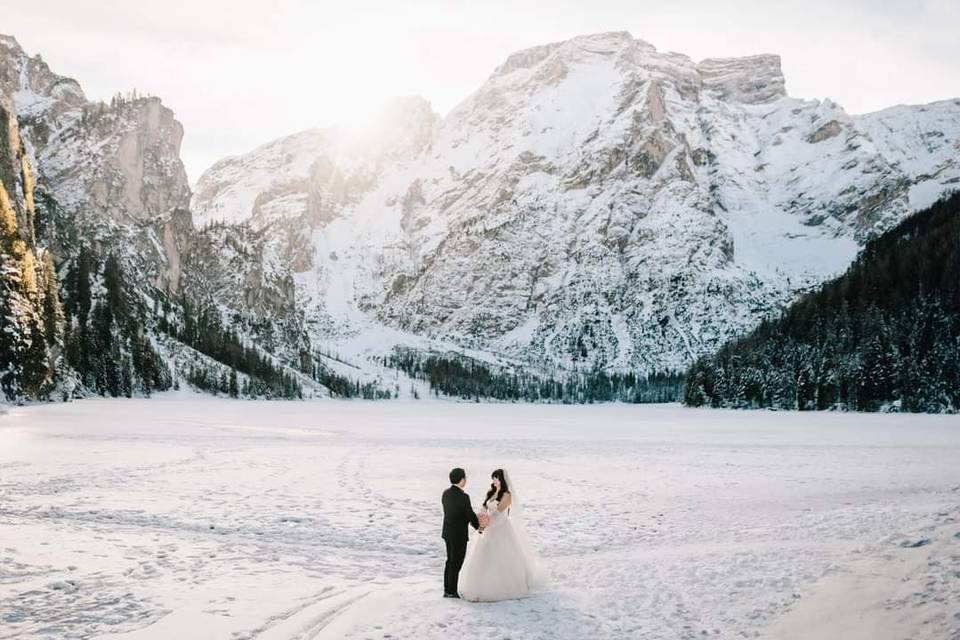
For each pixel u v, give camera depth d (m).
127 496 23.19
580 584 13.13
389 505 22.52
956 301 129.25
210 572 13.94
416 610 11.48
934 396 121.62
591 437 62.94
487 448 47.25
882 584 11.02
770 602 11.06
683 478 30.59
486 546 12.29
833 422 93.31
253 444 46.16
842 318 151.12
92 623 10.73
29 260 104.81
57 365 114.81
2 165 142.62
